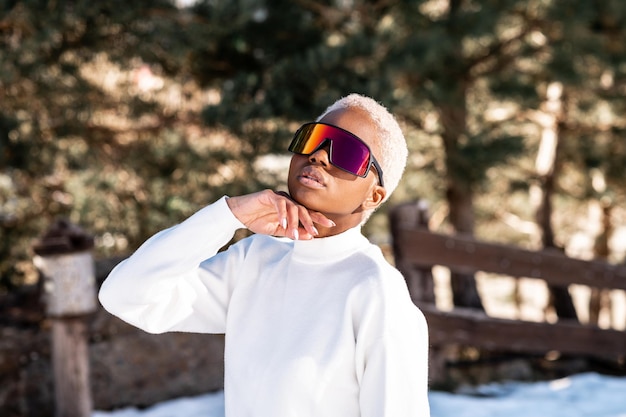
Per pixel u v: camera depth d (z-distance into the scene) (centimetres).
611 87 1194
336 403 134
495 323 580
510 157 1023
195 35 823
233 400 144
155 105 896
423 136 1186
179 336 522
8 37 817
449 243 560
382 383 129
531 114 1332
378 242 1244
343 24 925
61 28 775
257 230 136
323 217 134
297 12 917
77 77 864
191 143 895
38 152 867
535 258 586
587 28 1001
